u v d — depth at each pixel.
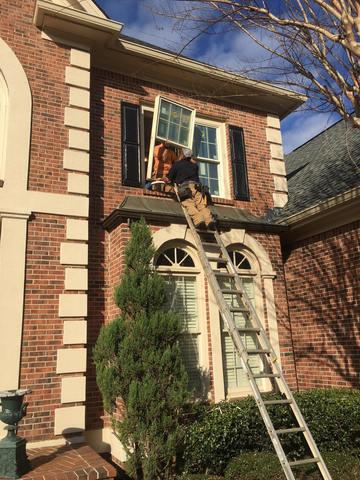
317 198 8.98
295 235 9.34
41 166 7.40
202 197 7.61
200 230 7.71
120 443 6.49
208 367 7.52
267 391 7.96
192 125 9.12
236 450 6.30
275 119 10.80
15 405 5.03
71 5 8.42
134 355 6.12
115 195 8.22
